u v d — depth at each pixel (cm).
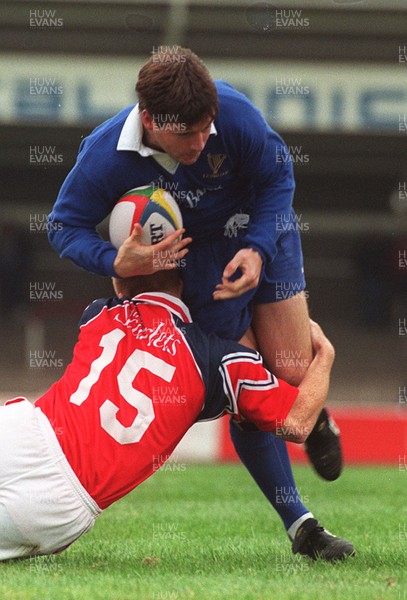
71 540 1634
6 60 7631
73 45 8106
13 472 1595
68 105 7650
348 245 11250
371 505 2997
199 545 2053
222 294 1716
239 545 2059
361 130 7712
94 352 1698
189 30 8112
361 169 9112
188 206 1775
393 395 9050
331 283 11350
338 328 10794
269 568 1727
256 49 8125
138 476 1644
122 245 1666
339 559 1825
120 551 1947
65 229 1762
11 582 1484
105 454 1619
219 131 1700
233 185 1805
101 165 1703
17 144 8225
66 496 1602
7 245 10231
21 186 9450
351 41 8125
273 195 1809
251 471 1922
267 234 1762
